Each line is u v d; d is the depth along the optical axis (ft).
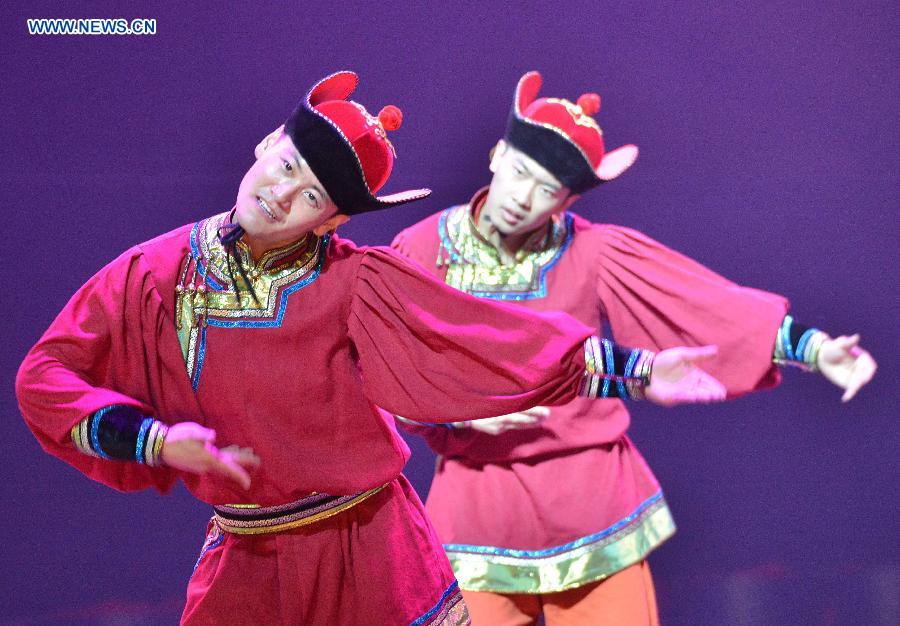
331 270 24.45
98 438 22.97
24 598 42.11
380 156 24.50
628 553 32.14
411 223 43.06
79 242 40.75
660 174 45.14
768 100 44.98
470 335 24.36
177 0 39.88
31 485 41.98
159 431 22.94
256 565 25.14
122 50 39.93
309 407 24.31
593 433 32.12
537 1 42.45
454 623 26.37
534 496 31.83
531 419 30.66
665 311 31.89
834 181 45.85
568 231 33.22
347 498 25.20
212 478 24.56
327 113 24.17
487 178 43.01
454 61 42.14
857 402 47.29
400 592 25.32
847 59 45.06
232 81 40.60
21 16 39.29
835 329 46.60
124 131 40.45
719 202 45.55
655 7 43.57
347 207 24.03
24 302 40.75
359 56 41.37
